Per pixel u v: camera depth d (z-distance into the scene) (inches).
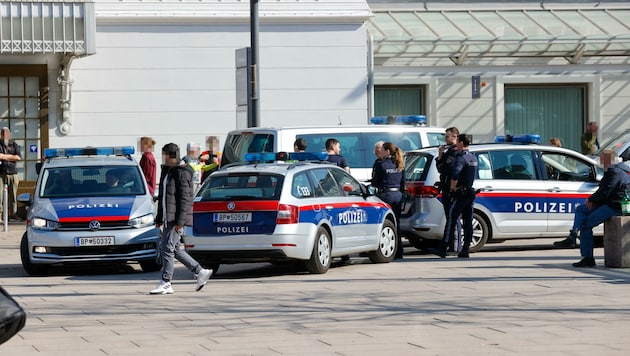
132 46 2149.4
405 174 1487.5
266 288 1154.7
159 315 960.9
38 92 2124.8
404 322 885.8
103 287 1207.6
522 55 2482.8
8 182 1988.2
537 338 797.2
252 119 1653.5
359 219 1350.9
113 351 777.6
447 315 920.3
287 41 2202.3
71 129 2134.6
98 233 1332.4
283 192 1235.2
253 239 1226.0
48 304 1058.1
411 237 1499.8
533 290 1074.1
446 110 2484.0
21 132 2124.8
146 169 1702.8
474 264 1343.5
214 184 1262.3
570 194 1518.2
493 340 791.7
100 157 1512.1
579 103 2544.3
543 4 2603.3
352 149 1617.9
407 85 2488.9
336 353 751.7
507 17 2541.8
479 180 1488.7
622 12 2588.6
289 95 2206.0
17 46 1955.0
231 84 2181.3
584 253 1280.8
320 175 1312.7
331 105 2218.3
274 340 810.2
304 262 1267.2
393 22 2487.7
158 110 2160.4
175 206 1130.0
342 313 945.5
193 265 1144.8
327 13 2199.8
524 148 1520.7
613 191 1256.2
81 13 1978.3
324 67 2214.6
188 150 1756.9
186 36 2166.6
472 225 1441.9
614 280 1147.3
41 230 1334.9
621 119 2534.5
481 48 2445.9
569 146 2544.3
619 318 888.3
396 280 1190.9
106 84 2143.2
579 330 831.1
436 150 1513.3
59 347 799.1
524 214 1503.4
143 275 1347.2
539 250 1549.0
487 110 2495.1
